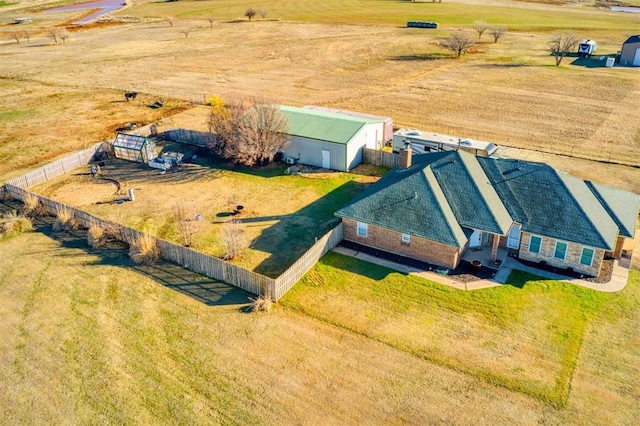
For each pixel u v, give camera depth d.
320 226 33.62
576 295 26.50
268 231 33.22
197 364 22.75
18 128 53.88
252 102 47.59
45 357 23.25
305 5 139.00
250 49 91.06
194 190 39.03
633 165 42.34
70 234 33.28
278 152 43.66
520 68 74.25
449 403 20.66
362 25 109.94
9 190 37.75
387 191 31.45
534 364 22.41
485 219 29.06
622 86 64.25
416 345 23.59
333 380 21.83
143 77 74.31
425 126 52.38
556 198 29.48
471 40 84.06
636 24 102.00
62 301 26.88
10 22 125.31
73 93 66.75
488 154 39.72
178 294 27.27
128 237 31.50
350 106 59.16
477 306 25.91
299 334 24.38
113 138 50.12
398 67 77.19
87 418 20.25
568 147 46.38
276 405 20.69
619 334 23.89
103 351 23.52
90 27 117.25
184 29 111.38
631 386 21.19
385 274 28.56
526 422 19.75
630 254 29.75
